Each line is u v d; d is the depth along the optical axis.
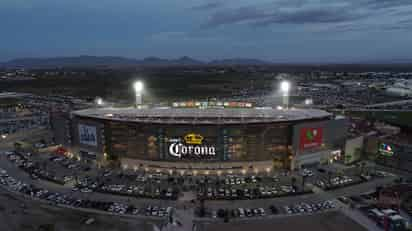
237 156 122.69
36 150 155.88
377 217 86.38
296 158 125.56
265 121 124.25
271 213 91.69
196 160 122.62
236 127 120.44
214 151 121.50
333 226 84.44
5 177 119.88
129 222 86.38
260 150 123.62
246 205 96.94
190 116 135.38
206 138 120.69
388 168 129.62
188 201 99.62
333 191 106.75
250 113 144.00
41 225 84.31
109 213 91.44
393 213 88.06
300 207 94.81
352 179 116.75
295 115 139.38
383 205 95.44
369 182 114.25
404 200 95.19
